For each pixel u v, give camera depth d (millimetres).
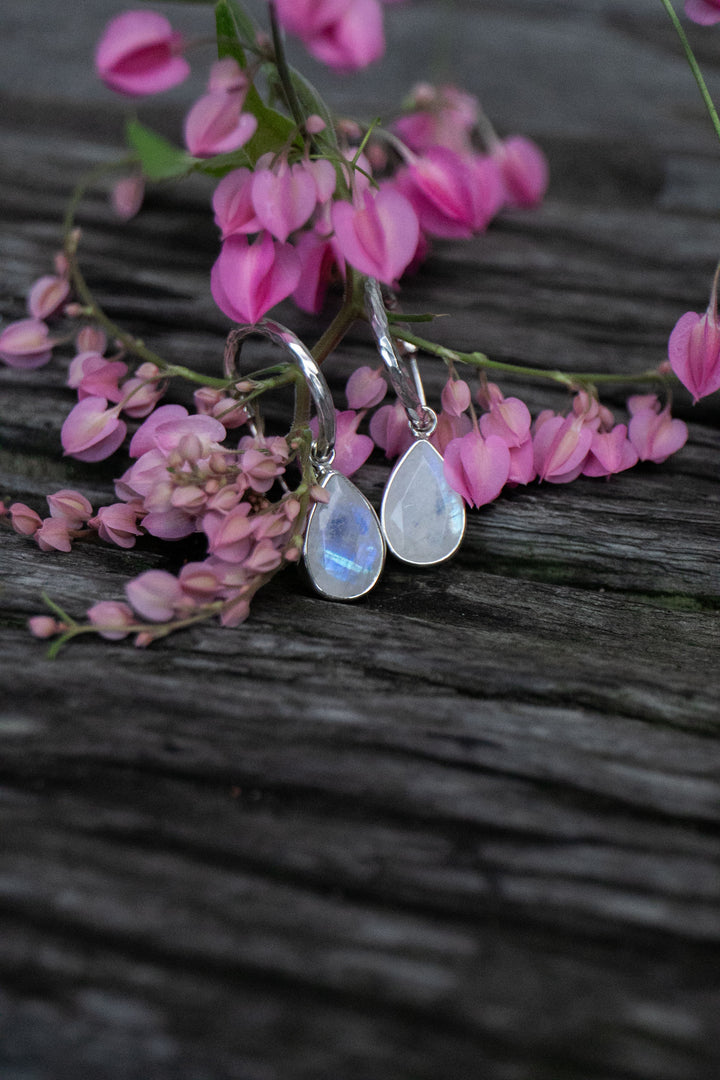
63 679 226
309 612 238
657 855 214
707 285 292
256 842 214
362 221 234
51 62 334
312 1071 201
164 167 245
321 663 230
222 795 217
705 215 310
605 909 210
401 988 205
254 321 237
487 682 229
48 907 208
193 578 227
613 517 253
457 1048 202
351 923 209
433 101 297
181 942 207
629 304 287
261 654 231
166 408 246
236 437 259
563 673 231
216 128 227
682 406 271
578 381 253
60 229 295
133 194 292
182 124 321
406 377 245
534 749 222
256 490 233
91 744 220
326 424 239
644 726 225
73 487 257
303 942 207
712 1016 204
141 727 222
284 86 238
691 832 216
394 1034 203
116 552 245
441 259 295
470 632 238
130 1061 201
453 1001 204
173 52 225
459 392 246
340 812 217
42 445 262
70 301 279
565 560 249
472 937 208
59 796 217
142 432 245
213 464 229
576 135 325
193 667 229
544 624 240
